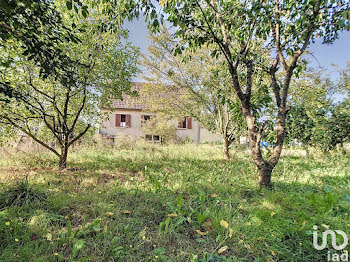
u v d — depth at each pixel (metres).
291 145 8.95
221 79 6.04
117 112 16.91
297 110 7.22
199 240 1.92
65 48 4.02
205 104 7.61
